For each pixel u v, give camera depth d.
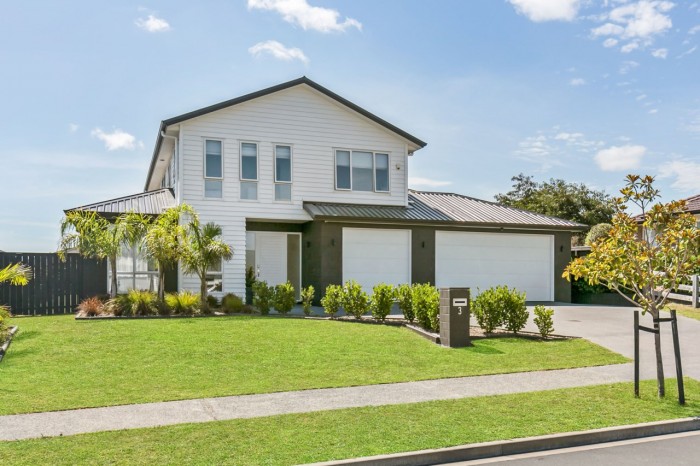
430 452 5.91
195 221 17.17
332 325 14.05
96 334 12.45
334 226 20.02
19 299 17.19
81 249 17.22
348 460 5.65
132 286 19.03
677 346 8.12
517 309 13.20
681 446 6.51
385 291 14.67
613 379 9.44
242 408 7.59
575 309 19.48
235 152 20.16
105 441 6.18
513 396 8.26
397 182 22.31
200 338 12.08
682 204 8.46
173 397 8.12
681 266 8.30
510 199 40.81
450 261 21.73
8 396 8.03
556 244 23.30
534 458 6.09
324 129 21.36
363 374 9.58
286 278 21.78
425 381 9.20
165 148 21.91
